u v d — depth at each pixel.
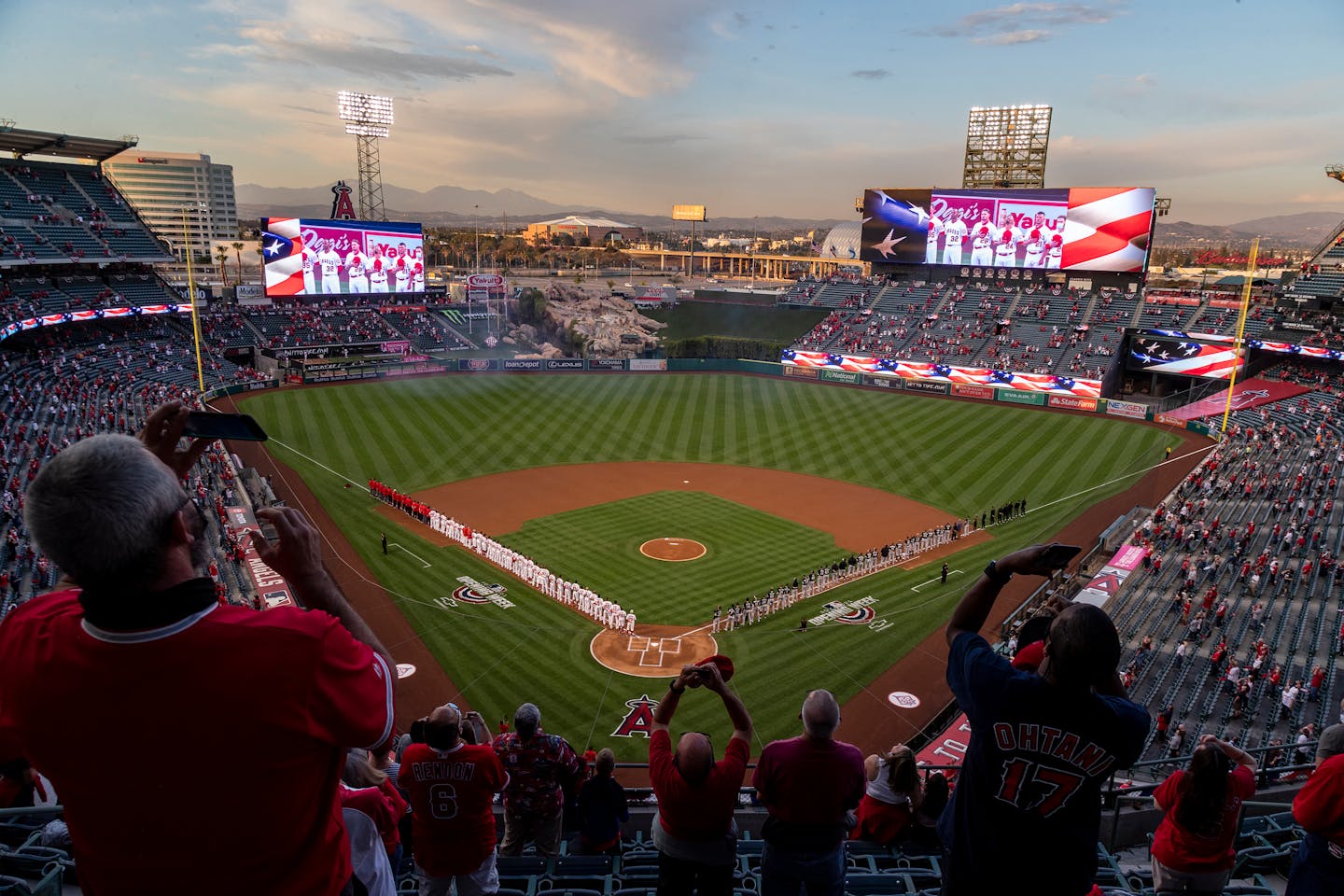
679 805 6.52
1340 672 30.34
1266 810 12.32
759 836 13.88
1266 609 35.81
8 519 39.75
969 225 97.06
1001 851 4.29
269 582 37.16
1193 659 32.31
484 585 41.34
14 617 3.33
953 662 4.58
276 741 3.08
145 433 4.05
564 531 49.16
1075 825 4.24
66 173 89.69
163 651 2.95
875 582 42.91
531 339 121.00
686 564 44.66
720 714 30.97
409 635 36.19
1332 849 6.41
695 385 92.62
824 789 6.46
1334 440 62.84
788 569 44.31
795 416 79.19
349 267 100.06
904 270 108.88
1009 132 99.25
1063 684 4.11
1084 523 51.66
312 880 3.40
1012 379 84.56
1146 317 90.19
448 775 7.26
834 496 57.00
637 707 31.30
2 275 77.81
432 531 48.31
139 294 87.75
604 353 113.62
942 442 69.81
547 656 34.69
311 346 94.50
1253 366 88.12
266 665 3.03
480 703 31.38
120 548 2.78
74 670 2.97
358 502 52.91
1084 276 96.62
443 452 65.12
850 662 34.97
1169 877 7.89
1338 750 6.76
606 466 63.12
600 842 10.95
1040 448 67.88
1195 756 7.66
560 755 10.47
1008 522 52.25
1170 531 45.75
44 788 9.16
